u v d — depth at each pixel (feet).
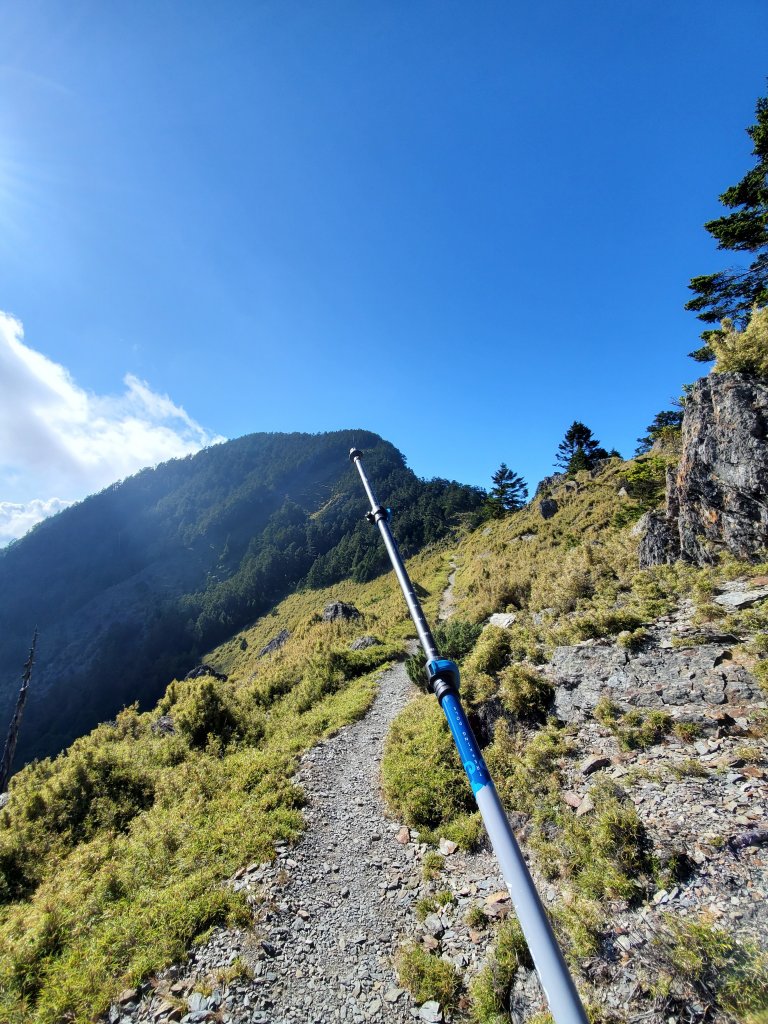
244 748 46.88
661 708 22.03
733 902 12.88
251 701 63.57
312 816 28.84
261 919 19.83
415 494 458.50
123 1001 16.62
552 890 17.20
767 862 13.56
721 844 14.64
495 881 20.66
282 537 463.42
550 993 5.83
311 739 42.65
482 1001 15.15
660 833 15.87
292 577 394.73
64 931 21.27
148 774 42.42
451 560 173.88
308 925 19.76
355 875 23.11
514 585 62.64
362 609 151.94
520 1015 14.10
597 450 179.11
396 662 70.54
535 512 131.64
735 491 30.86
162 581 517.96
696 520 34.60
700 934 12.10
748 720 19.29
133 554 603.26
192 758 45.62
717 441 32.42
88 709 330.34
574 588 40.68
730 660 22.25
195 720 51.39
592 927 14.32
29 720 349.82
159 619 393.50
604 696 24.29
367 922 19.90
